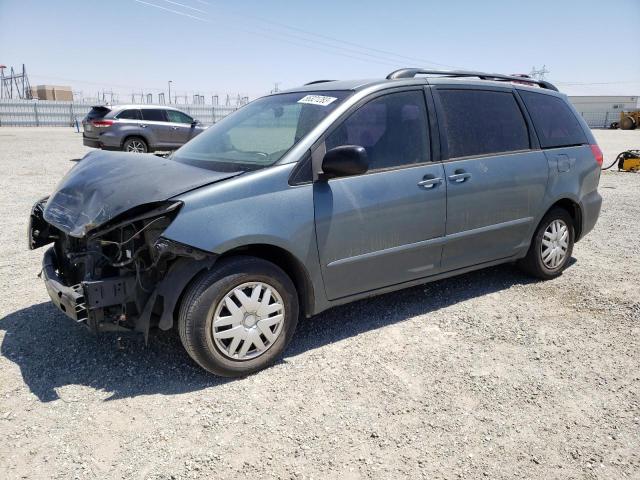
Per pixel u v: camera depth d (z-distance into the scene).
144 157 3.74
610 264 5.55
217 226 2.97
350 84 3.89
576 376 3.26
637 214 8.30
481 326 3.97
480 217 4.19
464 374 3.27
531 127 4.63
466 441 2.62
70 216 3.19
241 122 4.14
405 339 3.75
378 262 3.69
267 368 3.33
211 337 3.05
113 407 2.88
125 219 2.96
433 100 4.01
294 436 2.65
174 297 2.99
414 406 2.92
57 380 3.16
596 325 4.00
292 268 3.42
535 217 4.62
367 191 3.54
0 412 2.82
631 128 53.97
